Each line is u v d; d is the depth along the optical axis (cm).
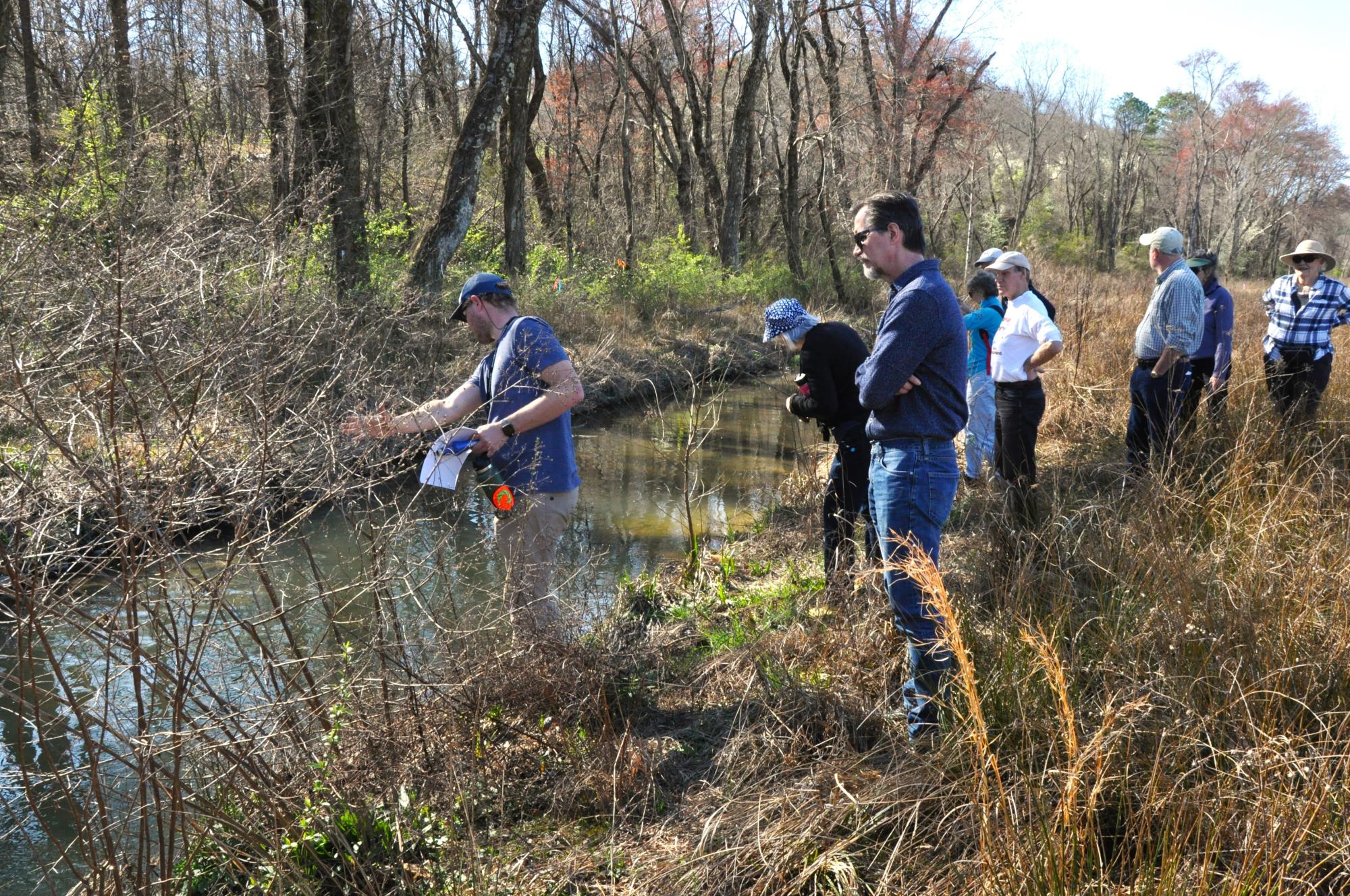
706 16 2258
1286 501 442
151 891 252
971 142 2425
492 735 334
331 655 301
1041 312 498
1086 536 424
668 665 410
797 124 2127
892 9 2133
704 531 684
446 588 371
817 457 707
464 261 1521
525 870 279
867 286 2130
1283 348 664
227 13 1555
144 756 233
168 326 231
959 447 736
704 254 1947
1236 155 5100
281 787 268
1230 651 304
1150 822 241
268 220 366
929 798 264
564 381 359
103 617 225
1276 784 245
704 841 268
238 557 251
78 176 624
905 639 339
